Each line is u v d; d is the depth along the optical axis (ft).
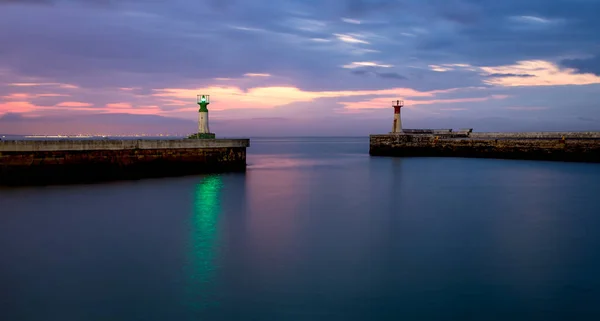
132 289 36.52
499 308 33.32
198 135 119.96
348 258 44.21
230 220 60.59
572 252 45.91
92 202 71.77
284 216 63.46
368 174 122.93
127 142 98.78
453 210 68.33
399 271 40.57
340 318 32.04
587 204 73.05
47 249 46.37
